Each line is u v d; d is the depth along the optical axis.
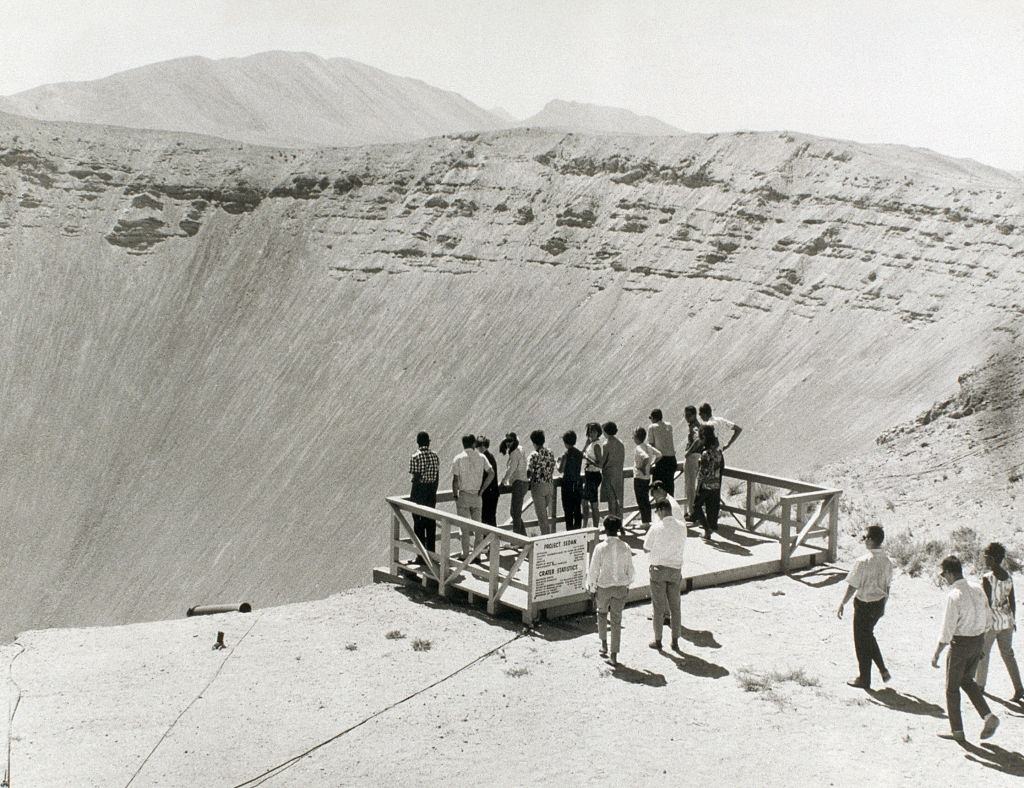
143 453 67.50
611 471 15.30
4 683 10.88
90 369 74.69
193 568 56.97
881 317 50.69
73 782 8.43
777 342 54.22
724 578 14.30
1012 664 10.12
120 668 11.33
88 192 86.31
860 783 8.55
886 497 21.66
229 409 70.12
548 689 10.62
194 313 79.00
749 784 8.53
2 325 77.44
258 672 11.15
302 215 83.88
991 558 10.05
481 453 14.72
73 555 59.75
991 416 25.11
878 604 10.48
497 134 82.31
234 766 8.81
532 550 12.42
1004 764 8.88
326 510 58.28
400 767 8.81
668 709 10.12
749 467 41.75
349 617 13.08
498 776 8.66
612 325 63.44
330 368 71.12
